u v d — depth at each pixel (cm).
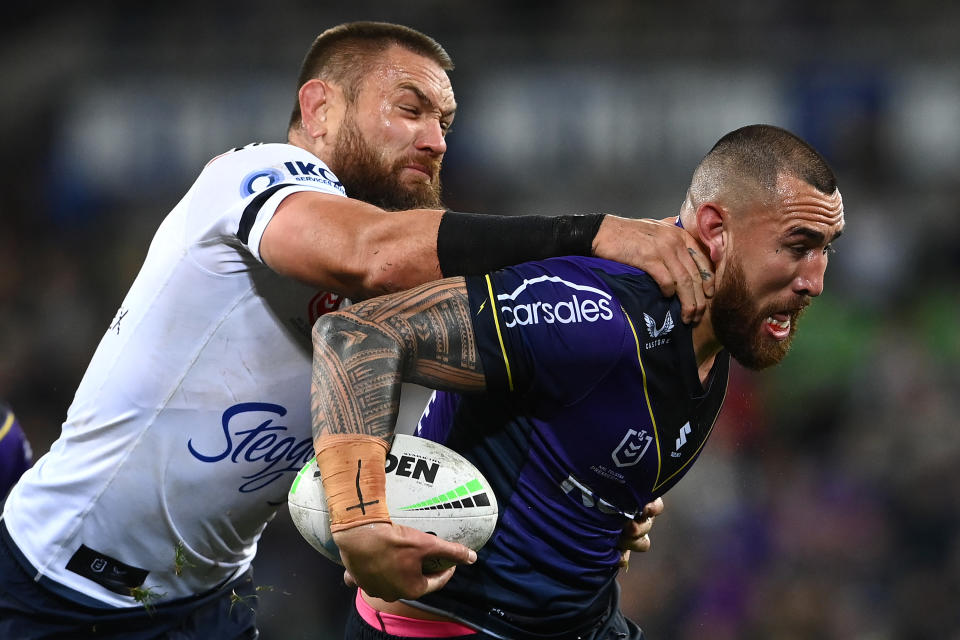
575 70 3847
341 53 1080
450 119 1117
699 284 884
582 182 3797
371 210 874
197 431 970
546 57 3875
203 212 942
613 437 879
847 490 3014
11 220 4288
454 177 3869
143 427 968
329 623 2620
